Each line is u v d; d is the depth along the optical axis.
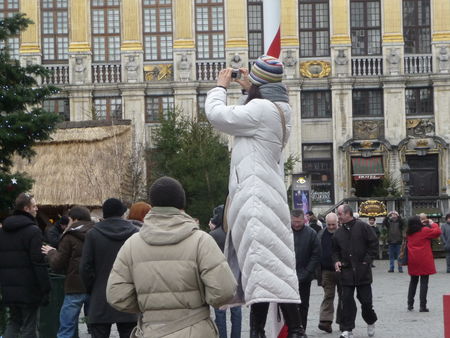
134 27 54.16
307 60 53.94
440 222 47.88
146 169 42.03
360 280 16.34
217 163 41.06
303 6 54.25
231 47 54.03
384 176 52.84
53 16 54.47
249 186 8.04
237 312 15.13
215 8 54.41
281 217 8.08
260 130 8.09
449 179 53.00
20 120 22.23
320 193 53.53
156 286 7.02
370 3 54.22
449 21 53.78
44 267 13.66
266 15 12.05
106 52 54.44
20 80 23.84
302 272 15.58
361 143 53.19
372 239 16.42
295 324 8.31
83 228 14.03
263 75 8.36
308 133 53.84
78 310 14.10
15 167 34.28
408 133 53.59
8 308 15.07
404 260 25.91
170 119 43.06
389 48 53.62
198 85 53.84
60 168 34.41
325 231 18.03
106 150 35.00
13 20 23.67
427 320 19.23
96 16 54.47
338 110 53.50
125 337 11.85
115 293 7.14
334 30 53.75
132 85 53.53
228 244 8.30
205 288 7.05
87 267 11.71
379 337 16.75
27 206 13.81
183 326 7.02
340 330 17.05
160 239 7.07
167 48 54.44
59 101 54.12
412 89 53.91
